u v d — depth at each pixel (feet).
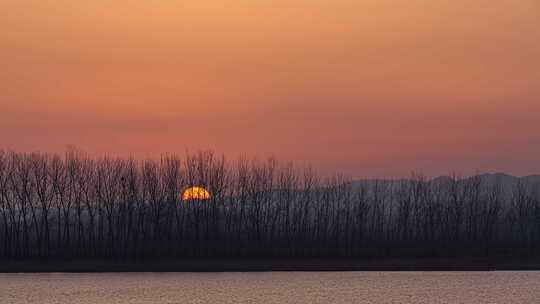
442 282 435.53
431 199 595.06
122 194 512.22
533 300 374.22
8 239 504.02
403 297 380.37
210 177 531.50
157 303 360.69
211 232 529.45
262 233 537.24
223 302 364.58
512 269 498.69
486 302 367.66
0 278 445.37
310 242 541.75
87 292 390.42
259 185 542.98
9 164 498.69
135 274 467.52
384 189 613.52
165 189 519.19
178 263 499.10
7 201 495.00
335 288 409.28
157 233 515.91
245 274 469.57
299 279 446.19
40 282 428.15
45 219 498.28
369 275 467.93
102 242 510.17
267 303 361.51
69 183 507.30
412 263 518.37
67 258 496.64
